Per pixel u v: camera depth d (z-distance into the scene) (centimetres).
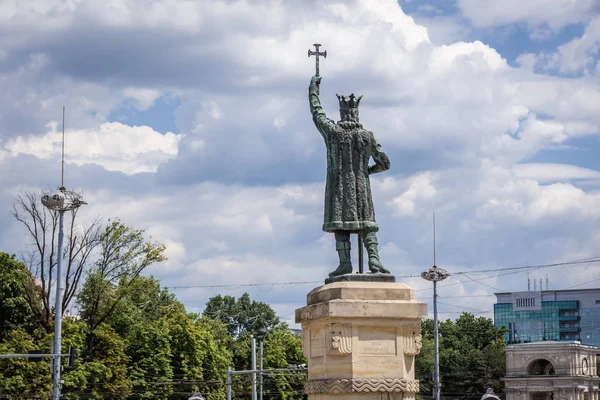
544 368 14638
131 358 10319
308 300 3228
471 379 14250
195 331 11038
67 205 6531
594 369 14788
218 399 11350
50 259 9381
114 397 9544
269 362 12962
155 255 10019
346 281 3141
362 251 3281
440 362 14150
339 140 3275
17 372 8750
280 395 12950
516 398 14200
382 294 3103
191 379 10812
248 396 12988
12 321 9700
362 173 3275
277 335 14225
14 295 9719
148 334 10388
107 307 9925
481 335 15588
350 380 3030
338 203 3250
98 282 9744
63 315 9275
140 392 9931
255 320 18162
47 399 8638
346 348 3047
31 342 8906
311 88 3459
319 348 3134
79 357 9075
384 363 3069
